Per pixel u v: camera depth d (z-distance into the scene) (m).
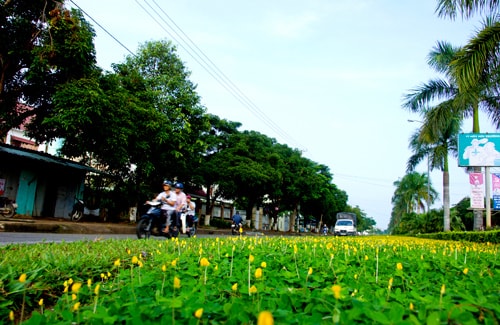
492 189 16.92
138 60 18.39
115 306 2.19
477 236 14.52
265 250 5.40
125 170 18.09
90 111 12.40
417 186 44.25
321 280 3.13
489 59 10.29
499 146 15.51
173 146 16.91
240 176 24.22
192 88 19.25
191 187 23.08
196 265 3.86
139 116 15.26
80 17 13.19
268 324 1.15
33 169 15.91
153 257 4.91
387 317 1.90
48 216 16.69
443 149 22.23
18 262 3.90
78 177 18.02
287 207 39.19
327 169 45.28
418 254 5.32
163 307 2.11
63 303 2.53
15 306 2.96
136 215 20.36
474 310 2.09
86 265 4.07
